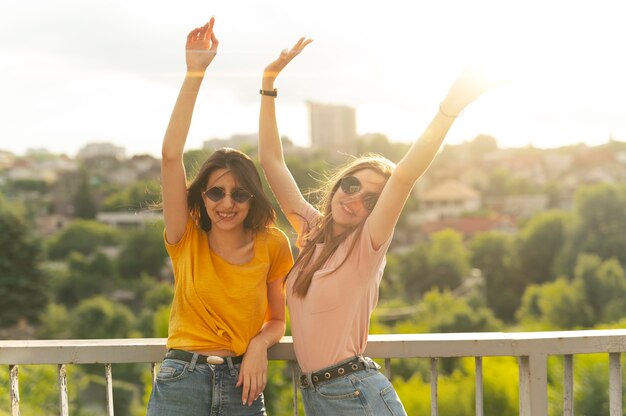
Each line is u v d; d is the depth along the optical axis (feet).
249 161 7.02
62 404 7.71
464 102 6.11
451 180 456.45
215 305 6.79
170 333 6.96
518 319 204.54
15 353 7.62
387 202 6.39
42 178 367.66
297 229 7.76
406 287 251.39
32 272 193.36
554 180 460.14
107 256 253.03
